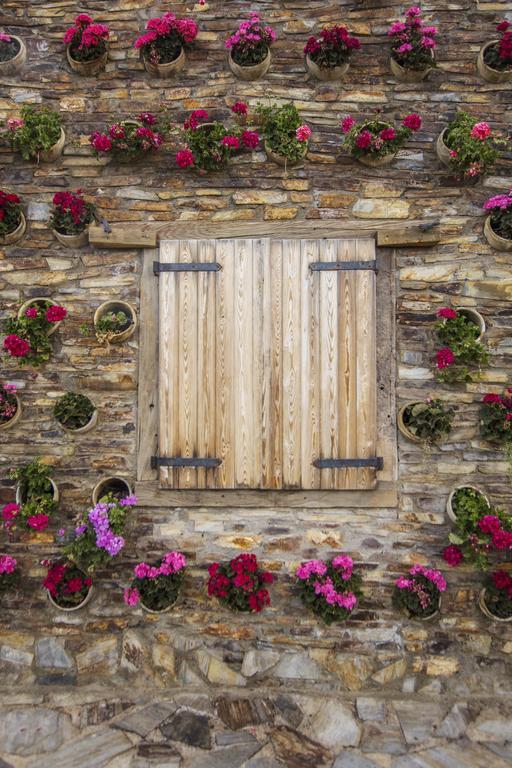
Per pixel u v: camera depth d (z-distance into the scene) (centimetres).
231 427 320
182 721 281
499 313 322
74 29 323
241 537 321
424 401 320
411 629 312
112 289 329
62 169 332
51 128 320
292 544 320
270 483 318
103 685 309
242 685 309
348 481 316
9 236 325
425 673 307
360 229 324
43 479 317
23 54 333
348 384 318
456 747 267
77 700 298
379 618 314
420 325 323
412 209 325
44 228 331
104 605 320
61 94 333
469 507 302
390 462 319
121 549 322
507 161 326
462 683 304
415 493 319
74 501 325
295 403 318
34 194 331
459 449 318
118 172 331
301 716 286
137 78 333
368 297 320
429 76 329
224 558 321
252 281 321
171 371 321
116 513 304
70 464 326
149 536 323
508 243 315
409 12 316
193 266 322
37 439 327
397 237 320
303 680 308
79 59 328
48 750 263
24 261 330
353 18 332
